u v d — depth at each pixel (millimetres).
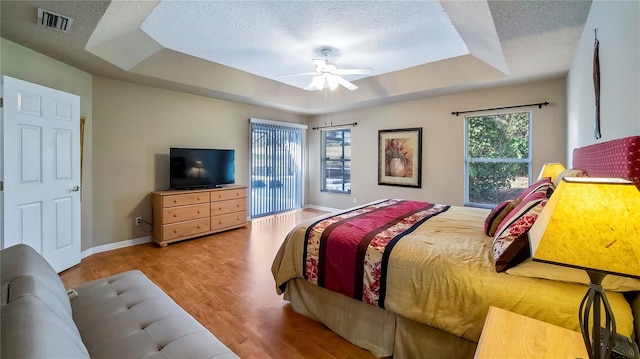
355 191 5926
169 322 1355
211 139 4898
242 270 3104
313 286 2191
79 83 3367
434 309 1556
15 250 1451
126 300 1552
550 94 3721
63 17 2217
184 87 4199
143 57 3377
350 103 5316
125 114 3885
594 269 809
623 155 1195
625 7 1308
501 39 2404
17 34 2480
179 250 3762
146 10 2492
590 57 2016
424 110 4879
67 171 3012
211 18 2713
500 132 4230
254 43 3297
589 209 830
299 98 5559
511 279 1399
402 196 5203
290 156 6348
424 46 3373
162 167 4277
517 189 4113
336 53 3602
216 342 1246
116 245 3836
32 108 2637
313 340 1959
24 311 887
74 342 914
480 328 1410
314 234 2164
